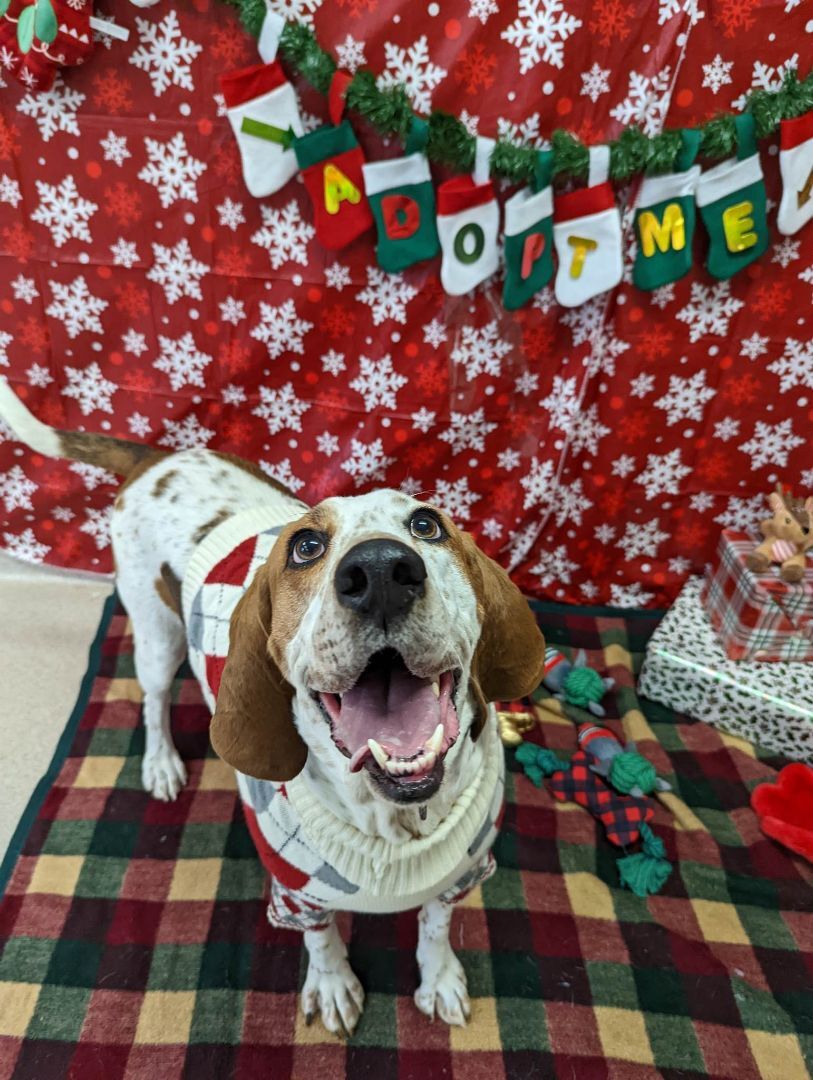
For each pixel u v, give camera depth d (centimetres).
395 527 94
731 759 210
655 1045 150
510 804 196
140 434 239
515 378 222
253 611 106
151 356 224
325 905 121
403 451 237
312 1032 151
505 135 181
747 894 177
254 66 173
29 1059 146
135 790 195
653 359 214
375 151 187
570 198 182
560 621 256
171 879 176
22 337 222
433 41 171
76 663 235
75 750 204
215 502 166
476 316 210
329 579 85
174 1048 148
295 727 108
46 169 195
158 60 177
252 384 227
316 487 247
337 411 231
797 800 193
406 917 171
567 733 216
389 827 107
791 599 203
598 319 208
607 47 170
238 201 196
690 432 228
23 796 197
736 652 216
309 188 183
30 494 252
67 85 181
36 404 235
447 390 224
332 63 168
